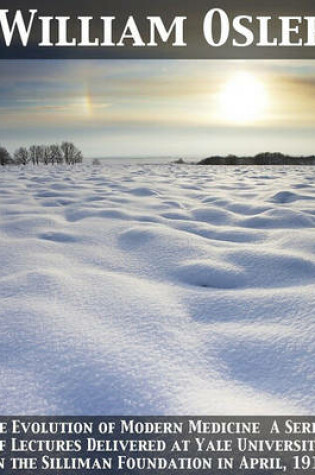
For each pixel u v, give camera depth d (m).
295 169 22.78
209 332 1.86
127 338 1.75
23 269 2.72
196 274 2.66
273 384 1.51
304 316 1.98
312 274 2.62
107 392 1.41
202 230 4.06
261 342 1.76
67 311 1.99
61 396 1.40
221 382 1.51
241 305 2.16
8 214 4.96
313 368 1.58
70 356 1.59
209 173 17.22
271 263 2.80
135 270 2.81
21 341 1.69
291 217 4.44
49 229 4.09
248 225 4.39
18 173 15.92
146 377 1.49
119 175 14.75
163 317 1.98
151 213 5.12
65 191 7.62
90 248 3.36
